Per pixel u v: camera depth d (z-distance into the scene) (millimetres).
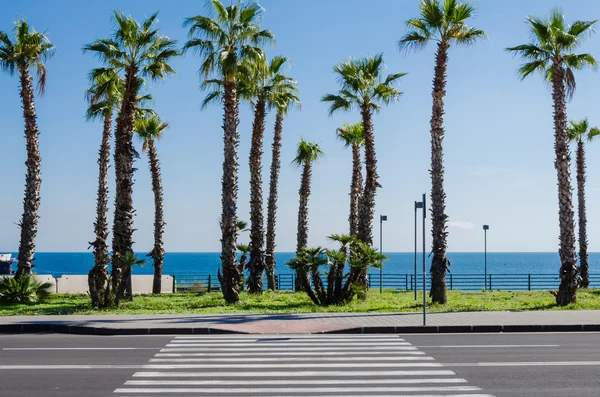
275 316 19453
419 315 19547
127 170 23734
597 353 12633
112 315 20141
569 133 40062
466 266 144375
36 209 28391
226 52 25219
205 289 37406
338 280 24531
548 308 22438
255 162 33000
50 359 11953
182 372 10578
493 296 30125
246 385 9516
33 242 28250
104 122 31250
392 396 8766
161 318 18906
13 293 25406
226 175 25938
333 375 10289
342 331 16266
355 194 40781
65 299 28094
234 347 13523
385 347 13508
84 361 11711
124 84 27406
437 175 24828
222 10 25984
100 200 30516
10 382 9766
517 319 18141
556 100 24047
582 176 39688
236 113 26109
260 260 32688
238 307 23828
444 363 11430
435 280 24578
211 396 8797
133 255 23594
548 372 10539
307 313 20703
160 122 37750
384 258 24797
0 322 17578
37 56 28219
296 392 9039
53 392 9070
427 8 24562
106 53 24016
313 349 13219
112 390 9188
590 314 19719
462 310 21641
